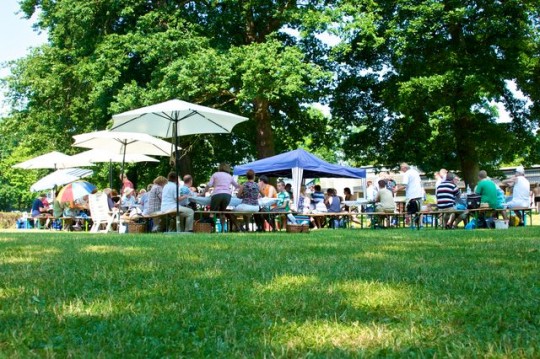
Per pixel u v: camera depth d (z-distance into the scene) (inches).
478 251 279.1
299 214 711.1
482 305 140.2
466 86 989.2
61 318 127.0
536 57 1104.8
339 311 135.0
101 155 847.7
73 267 217.9
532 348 99.7
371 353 100.2
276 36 1095.6
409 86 1024.9
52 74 1152.2
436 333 113.6
